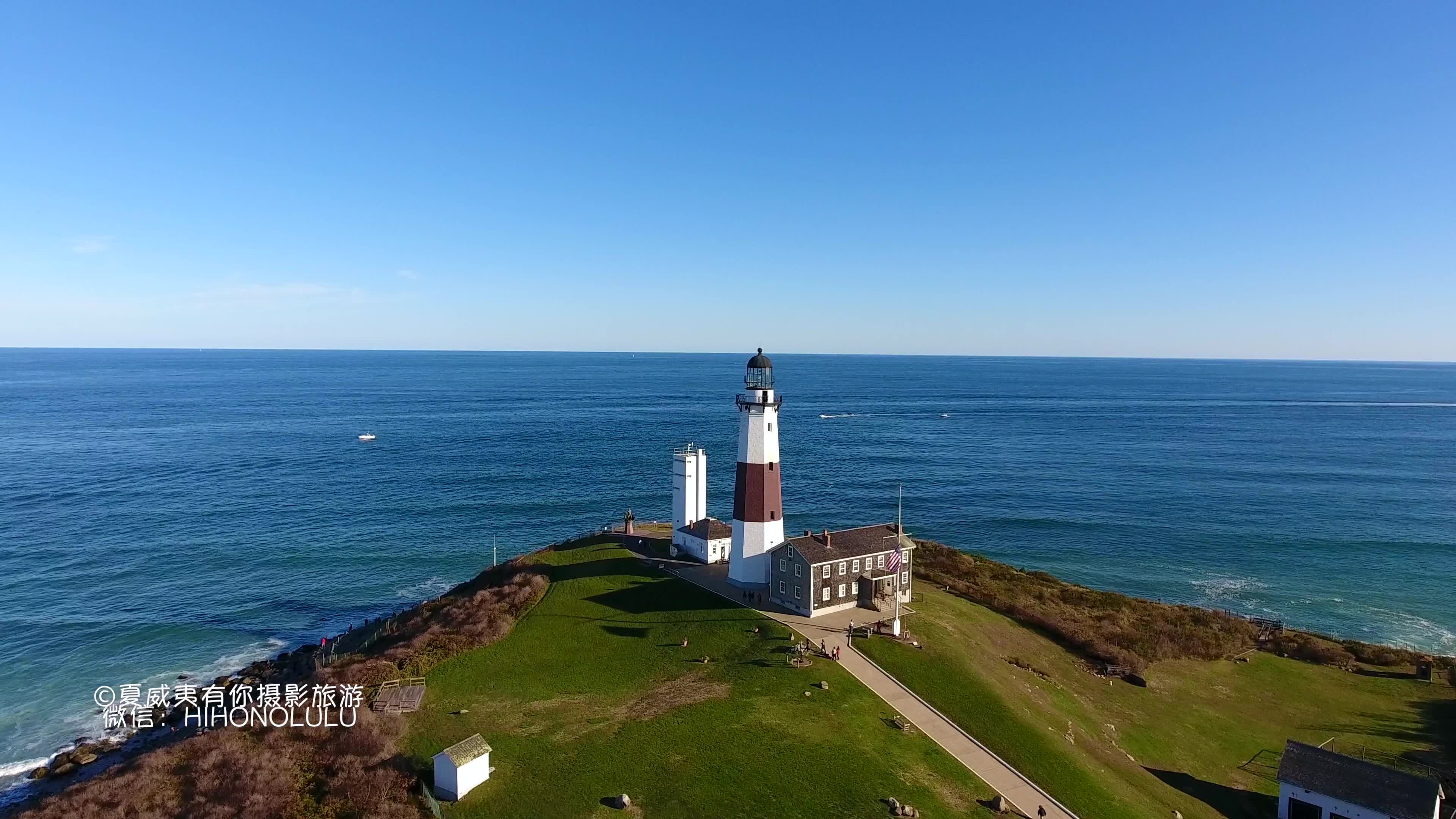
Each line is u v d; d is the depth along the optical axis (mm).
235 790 40469
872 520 121562
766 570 72375
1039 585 85438
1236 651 71625
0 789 52000
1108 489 145375
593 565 80938
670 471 154125
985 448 192125
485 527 114938
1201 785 49719
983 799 41188
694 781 41281
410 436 198500
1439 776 51156
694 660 57375
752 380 71875
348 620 82062
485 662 58219
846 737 45812
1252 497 139500
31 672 69062
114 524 113000
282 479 144875
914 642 59406
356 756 43688
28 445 178625
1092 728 53938
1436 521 124188
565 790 40469
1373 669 69062
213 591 88938
